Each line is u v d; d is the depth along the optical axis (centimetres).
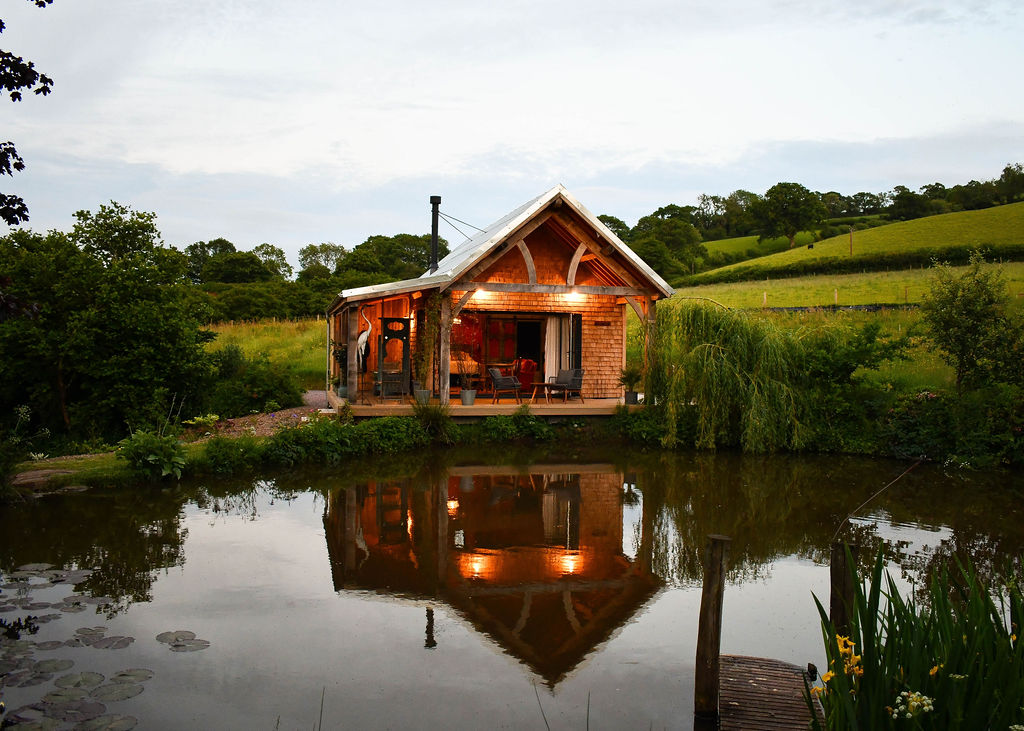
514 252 1838
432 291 1727
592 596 714
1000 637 322
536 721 479
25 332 1638
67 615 634
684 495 1155
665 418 1634
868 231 7062
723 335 1594
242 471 1262
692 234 8519
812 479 1282
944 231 6328
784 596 721
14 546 832
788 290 4378
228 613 650
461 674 545
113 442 1688
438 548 863
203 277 7069
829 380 1609
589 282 1895
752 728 469
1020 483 1262
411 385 1878
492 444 1591
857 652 368
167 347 1736
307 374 2688
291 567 782
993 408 1455
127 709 475
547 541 902
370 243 7675
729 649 600
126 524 933
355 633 614
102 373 1659
